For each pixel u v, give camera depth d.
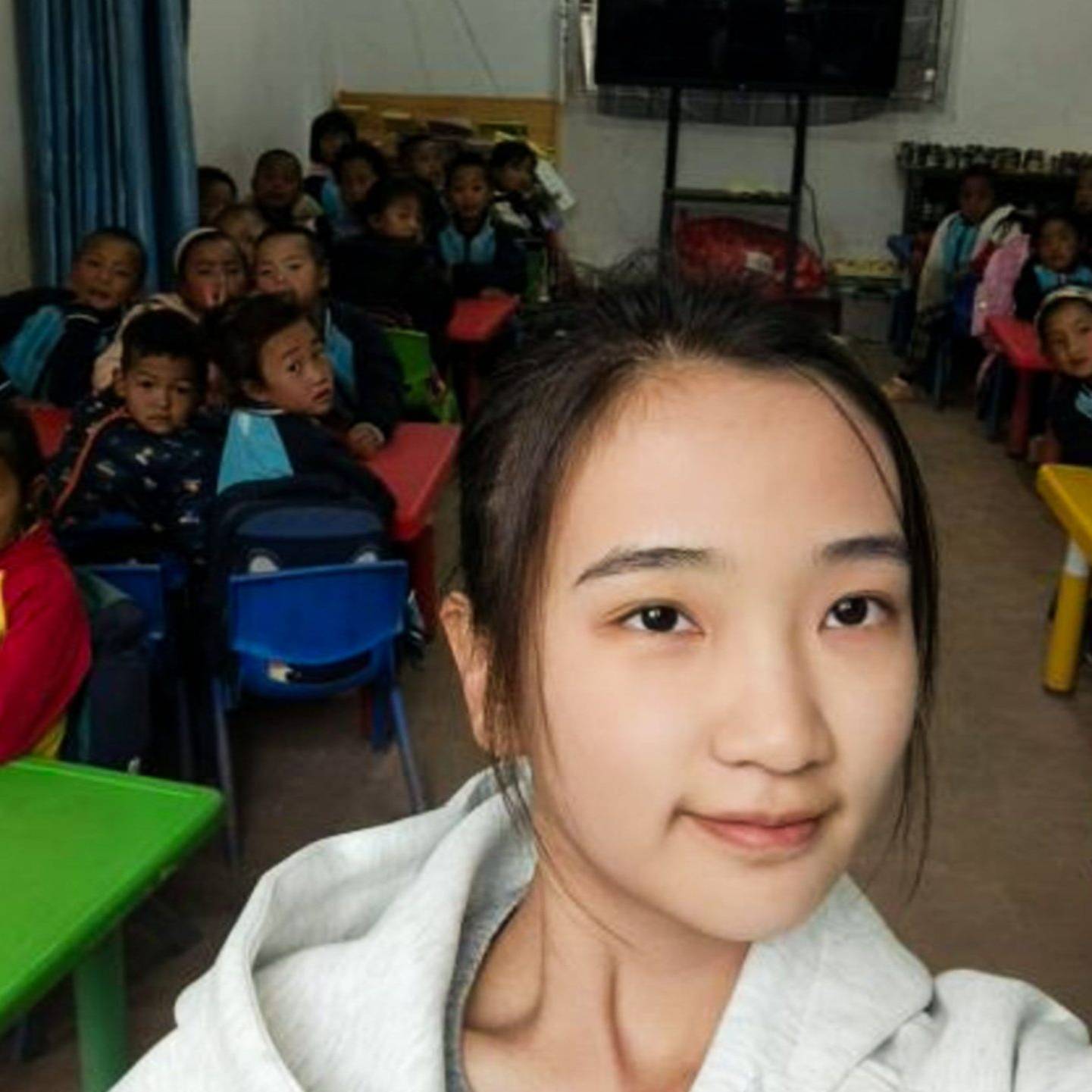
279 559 2.39
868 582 0.47
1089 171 6.41
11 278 3.89
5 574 1.84
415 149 6.25
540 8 7.12
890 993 0.54
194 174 4.33
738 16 6.72
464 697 0.58
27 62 3.86
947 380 6.29
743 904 0.46
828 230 7.38
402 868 0.66
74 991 1.64
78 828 1.42
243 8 5.79
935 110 7.15
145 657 2.04
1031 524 4.50
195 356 2.69
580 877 0.54
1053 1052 0.53
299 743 2.90
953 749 2.98
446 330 4.61
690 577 0.46
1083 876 2.52
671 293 0.53
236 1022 0.55
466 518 0.54
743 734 0.45
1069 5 6.97
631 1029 0.56
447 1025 0.58
